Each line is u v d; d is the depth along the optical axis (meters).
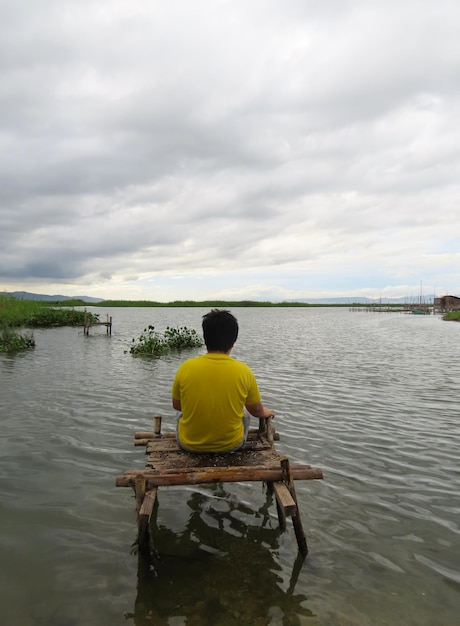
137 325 32.88
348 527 4.01
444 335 26.53
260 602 2.99
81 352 16.53
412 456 5.81
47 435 6.52
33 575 3.27
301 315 65.25
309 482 4.98
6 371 12.10
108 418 7.46
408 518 4.18
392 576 3.30
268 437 4.62
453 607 2.96
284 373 12.09
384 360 14.81
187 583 3.20
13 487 4.77
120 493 4.68
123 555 3.55
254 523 4.11
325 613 2.89
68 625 2.75
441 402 8.75
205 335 4.15
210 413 4.00
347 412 7.97
